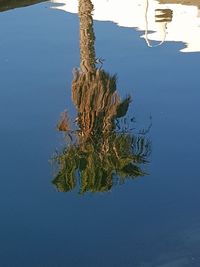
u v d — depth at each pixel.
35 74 22.25
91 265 11.17
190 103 18.98
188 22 32.91
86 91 16.47
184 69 22.67
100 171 14.15
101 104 16.25
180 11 36.38
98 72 17.02
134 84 20.89
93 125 16.05
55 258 11.42
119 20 32.28
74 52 25.09
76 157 14.83
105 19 32.50
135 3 37.56
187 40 27.72
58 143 15.91
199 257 11.23
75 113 18.23
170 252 11.42
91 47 18.55
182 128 16.98
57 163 14.91
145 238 11.91
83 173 14.16
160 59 24.17
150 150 15.45
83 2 19.56
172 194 13.51
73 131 16.52
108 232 12.19
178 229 12.16
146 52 25.31
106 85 16.75
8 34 28.36
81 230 12.30
